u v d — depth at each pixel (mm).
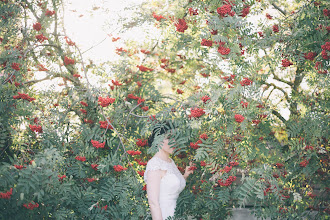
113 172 3145
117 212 2926
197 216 3344
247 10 2520
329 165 3148
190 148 3289
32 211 2648
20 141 2918
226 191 2871
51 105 3330
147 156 3336
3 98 2906
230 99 2541
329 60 2633
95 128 3148
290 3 3396
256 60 2742
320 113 2953
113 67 3414
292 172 3127
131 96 3309
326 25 2637
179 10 2896
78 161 3049
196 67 3523
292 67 3699
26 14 3297
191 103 2566
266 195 2932
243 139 2723
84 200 2939
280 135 3451
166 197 2484
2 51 3137
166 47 3514
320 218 3172
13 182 2439
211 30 2510
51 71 3379
